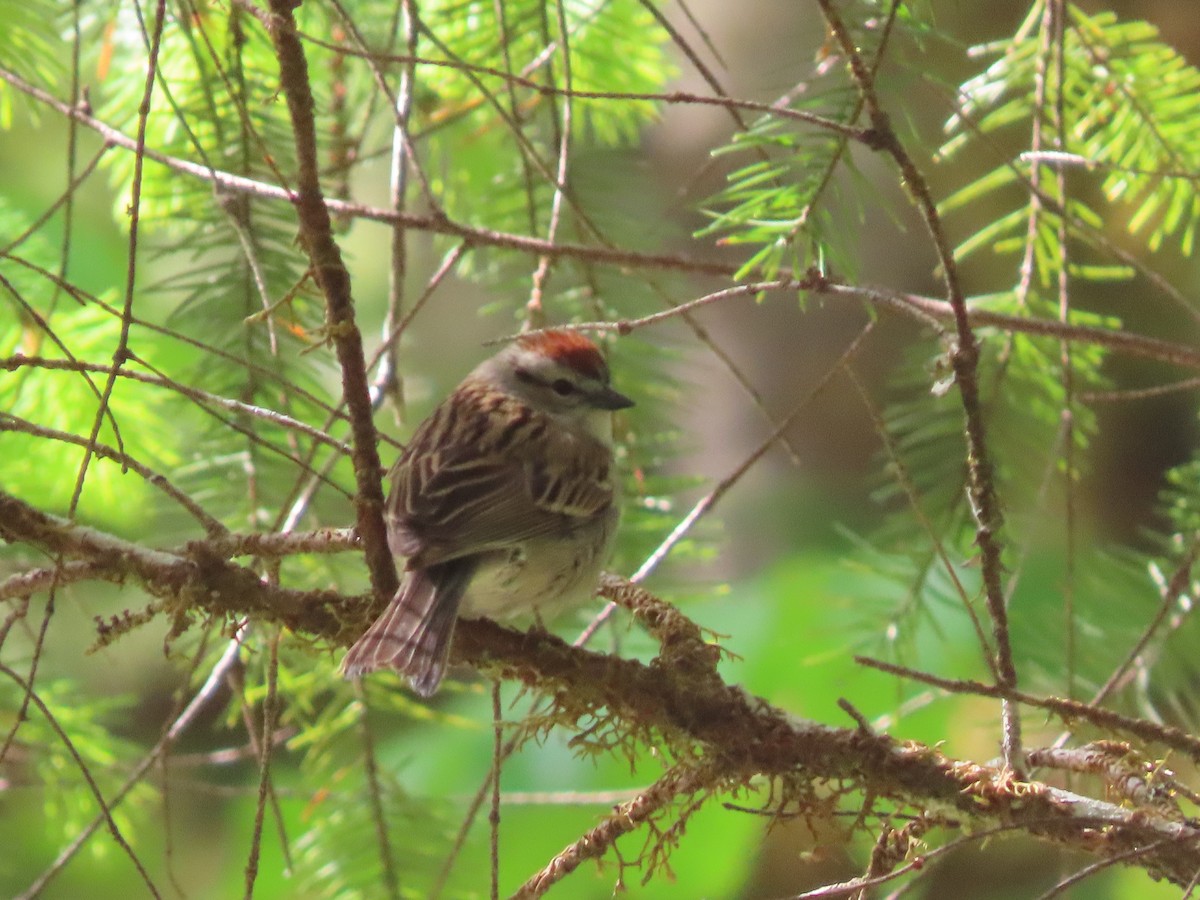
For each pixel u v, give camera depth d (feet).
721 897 32.50
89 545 18.84
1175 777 19.95
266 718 17.78
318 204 17.48
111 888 37.27
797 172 19.56
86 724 26.37
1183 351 20.56
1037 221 24.97
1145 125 24.76
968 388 16.99
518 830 33.06
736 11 40.34
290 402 24.79
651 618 20.52
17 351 25.82
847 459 42.60
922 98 34.50
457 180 29.45
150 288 24.58
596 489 23.13
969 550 25.29
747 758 18.66
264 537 19.07
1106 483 37.52
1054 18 23.15
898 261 41.06
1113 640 25.05
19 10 26.27
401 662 18.42
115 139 21.16
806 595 34.06
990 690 15.88
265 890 34.76
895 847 18.30
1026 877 36.17
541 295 24.31
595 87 27.30
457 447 22.62
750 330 43.88
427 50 26.71
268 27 16.90
